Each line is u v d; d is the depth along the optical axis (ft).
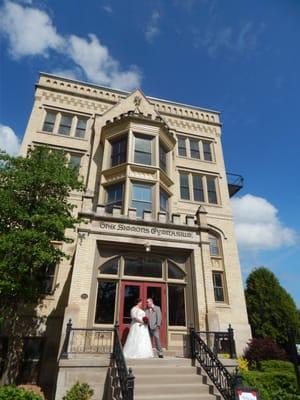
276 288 72.84
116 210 45.37
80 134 67.77
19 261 34.83
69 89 71.46
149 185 56.03
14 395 24.48
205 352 31.01
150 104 73.82
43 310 47.14
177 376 28.76
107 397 28.02
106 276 41.09
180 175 71.20
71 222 39.96
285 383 37.91
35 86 68.95
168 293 43.14
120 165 56.39
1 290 34.27
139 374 28.84
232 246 64.95
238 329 55.77
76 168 47.09
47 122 66.64
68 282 49.90
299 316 70.03
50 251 37.27
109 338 37.68
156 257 44.88
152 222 45.01
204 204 68.54
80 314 36.47
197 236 46.62
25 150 60.64
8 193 37.58
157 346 34.86
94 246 41.19
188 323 41.19
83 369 29.43
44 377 42.63
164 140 63.67
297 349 27.63
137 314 34.76
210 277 43.42
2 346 42.55
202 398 26.07
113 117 68.95
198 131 79.25
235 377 25.21
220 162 76.59
